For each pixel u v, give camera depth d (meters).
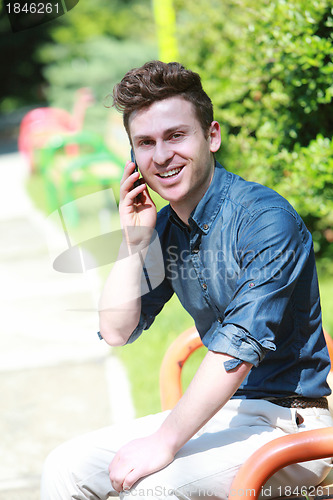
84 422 4.54
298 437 2.05
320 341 2.41
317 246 6.17
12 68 27.75
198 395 2.12
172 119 2.29
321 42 4.09
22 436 4.45
